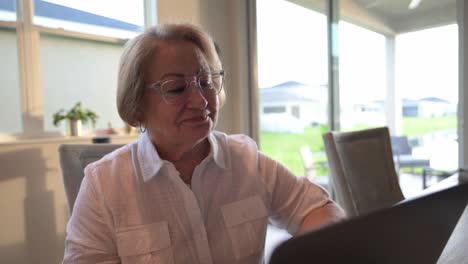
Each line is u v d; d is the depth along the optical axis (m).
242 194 0.90
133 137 2.68
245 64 3.58
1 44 2.22
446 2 2.61
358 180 1.63
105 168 0.83
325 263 0.29
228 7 3.54
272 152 3.73
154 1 2.89
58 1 2.45
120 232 0.78
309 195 0.97
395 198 1.72
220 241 0.85
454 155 2.63
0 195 2.09
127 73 0.79
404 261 0.36
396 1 2.88
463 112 2.54
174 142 0.82
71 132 2.47
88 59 2.63
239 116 3.57
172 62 0.78
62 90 2.50
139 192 0.81
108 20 2.73
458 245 0.85
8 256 2.13
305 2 3.30
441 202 0.39
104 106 2.74
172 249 0.80
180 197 0.82
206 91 0.82
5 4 2.23
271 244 0.29
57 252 2.33
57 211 2.31
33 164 2.20
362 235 0.32
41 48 2.38
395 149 3.02
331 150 1.60
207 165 0.86
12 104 2.28
